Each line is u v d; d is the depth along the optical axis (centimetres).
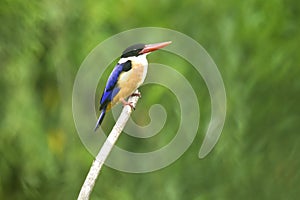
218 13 1031
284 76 1004
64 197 1016
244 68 1024
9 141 983
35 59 990
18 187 1002
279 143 1041
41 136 985
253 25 1002
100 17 1032
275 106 1024
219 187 1086
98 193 1066
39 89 1007
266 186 1056
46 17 981
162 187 1097
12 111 972
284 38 999
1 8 965
